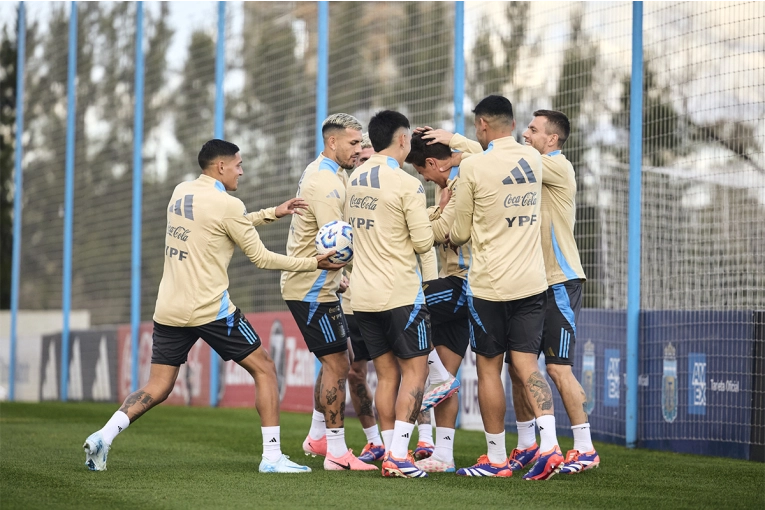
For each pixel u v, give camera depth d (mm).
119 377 44438
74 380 47875
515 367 17656
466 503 14648
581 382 27438
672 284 25016
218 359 40781
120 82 46156
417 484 16719
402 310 17594
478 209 17594
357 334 21016
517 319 17562
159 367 18938
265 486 16391
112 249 46062
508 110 17734
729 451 22562
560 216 18828
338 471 18719
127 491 15805
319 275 19203
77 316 48688
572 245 19047
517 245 17422
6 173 74000
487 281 17484
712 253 24391
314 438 21578
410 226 17594
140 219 42250
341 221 18828
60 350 48531
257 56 39875
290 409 36969
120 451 23078
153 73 44500
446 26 33594
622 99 27641
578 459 18828
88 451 18484
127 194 45156
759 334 22094
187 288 18266
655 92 26469
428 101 33406
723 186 24438
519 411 19469
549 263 18781
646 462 21422
